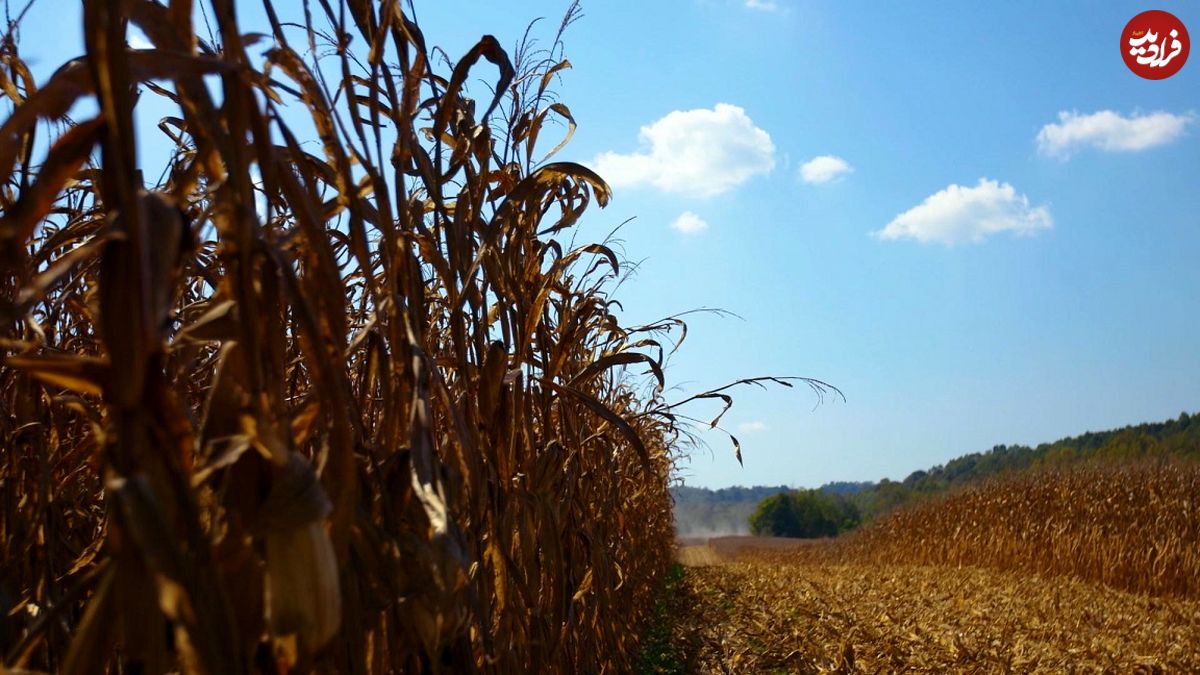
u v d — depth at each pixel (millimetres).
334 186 2205
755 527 101438
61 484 2535
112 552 1255
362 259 2020
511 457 2980
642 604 10164
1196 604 14094
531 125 3598
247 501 1423
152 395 1250
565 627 3418
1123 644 9500
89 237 2467
